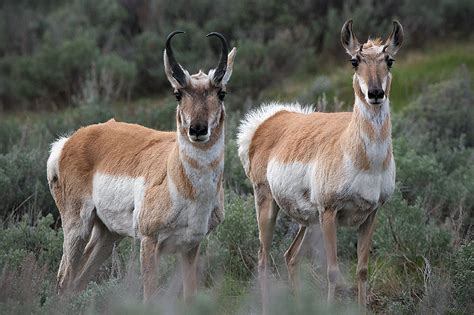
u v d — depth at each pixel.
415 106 53.94
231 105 63.59
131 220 29.22
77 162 31.27
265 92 67.94
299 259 32.44
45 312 25.25
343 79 65.50
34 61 73.06
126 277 28.25
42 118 64.75
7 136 53.97
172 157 27.44
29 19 85.19
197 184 27.06
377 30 75.56
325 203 29.11
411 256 33.44
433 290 28.50
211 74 26.59
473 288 28.70
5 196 39.22
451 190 38.94
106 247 31.81
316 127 30.80
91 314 25.39
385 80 27.52
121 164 29.86
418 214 34.28
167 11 81.25
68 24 81.81
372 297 31.14
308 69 72.69
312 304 24.97
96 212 31.05
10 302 24.88
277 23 78.19
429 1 78.62
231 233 34.50
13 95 73.00
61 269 31.64
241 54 70.88
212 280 32.28
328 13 78.75
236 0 79.12
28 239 34.03
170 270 31.98
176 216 27.34
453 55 70.88
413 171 39.56
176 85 26.58
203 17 80.62
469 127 52.09
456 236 33.44
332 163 28.83
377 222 34.62
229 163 41.78
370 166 28.09
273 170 31.75
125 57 76.12
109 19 82.00
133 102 69.75
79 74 71.81
